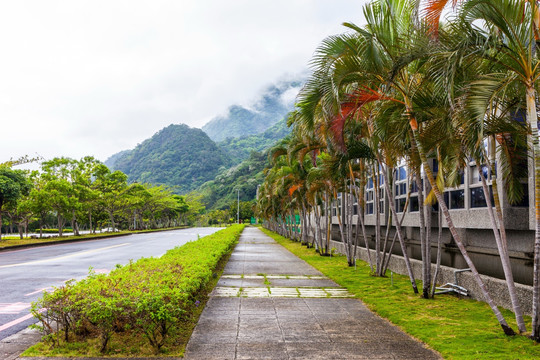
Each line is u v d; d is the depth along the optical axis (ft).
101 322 16.57
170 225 321.52
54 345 17.31
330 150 36.32
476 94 17.99
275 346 17.72
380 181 70.13
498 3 17.29
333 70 23.99
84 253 69.92
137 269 26.27
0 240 95.86
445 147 25.40
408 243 62.95
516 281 32.53
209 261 32.81
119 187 167.63
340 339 18.84
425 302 27.07
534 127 17.89
